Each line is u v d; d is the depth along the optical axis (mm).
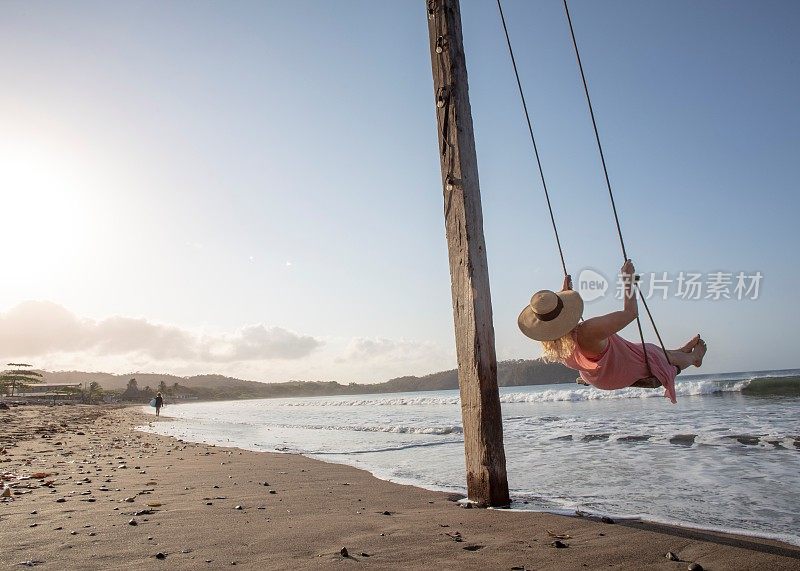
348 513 5242
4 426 21328
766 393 26109
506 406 30031
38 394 107000
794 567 3340
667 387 3896
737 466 7371
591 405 25141
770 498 5508
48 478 7625
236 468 8961
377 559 3641
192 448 13008
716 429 11562
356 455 10922
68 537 4176
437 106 5980
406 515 5125
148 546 3936
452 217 5816
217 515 5090
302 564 3521
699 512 5016
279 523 4750
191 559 3613
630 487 6359
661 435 10984
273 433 18484
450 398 49594
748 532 4207
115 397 132625
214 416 38656
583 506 5422
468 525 4648
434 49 6078
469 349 5680
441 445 12023
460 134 5809
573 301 3834
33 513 5098
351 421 23734
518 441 11695
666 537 4098
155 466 9211
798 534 4180
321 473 8320
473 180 5805
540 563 3523
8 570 3354
